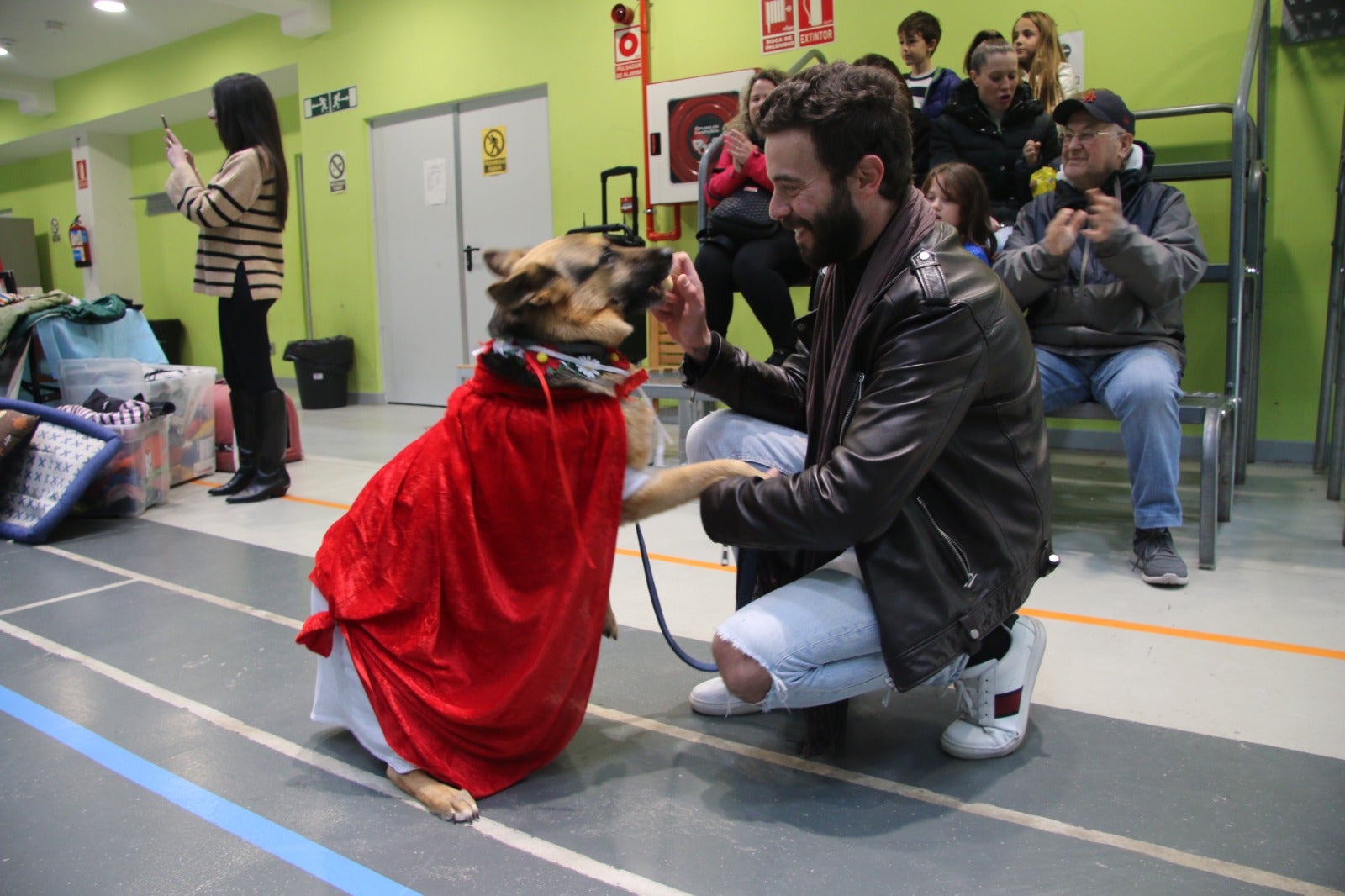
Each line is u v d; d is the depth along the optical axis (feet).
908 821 4.86
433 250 24.59
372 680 5.16
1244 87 10.21
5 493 11.91
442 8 22.86
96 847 4.80
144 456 12.78
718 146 12.48
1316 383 13.99
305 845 4.79
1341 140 13.28
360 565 5.28
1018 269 9.37
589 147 20.80
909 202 5.04
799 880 4.34
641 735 6.03
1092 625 7.73
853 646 4.90
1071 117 9.61
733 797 5.18
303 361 24.95
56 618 8.58
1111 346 9.64
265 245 13.25
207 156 34.27
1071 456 15.44
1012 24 15.35
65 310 14.16
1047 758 5.53
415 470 5.22
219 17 27.66
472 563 5.07
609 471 5.12
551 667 5.11
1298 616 7.75
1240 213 10.11
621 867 4.50
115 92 33.09
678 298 5.98
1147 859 4.44
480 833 4.87
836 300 5.49
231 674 7.19
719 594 8.92
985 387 4.82
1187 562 9.34
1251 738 5.71
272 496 13.70
